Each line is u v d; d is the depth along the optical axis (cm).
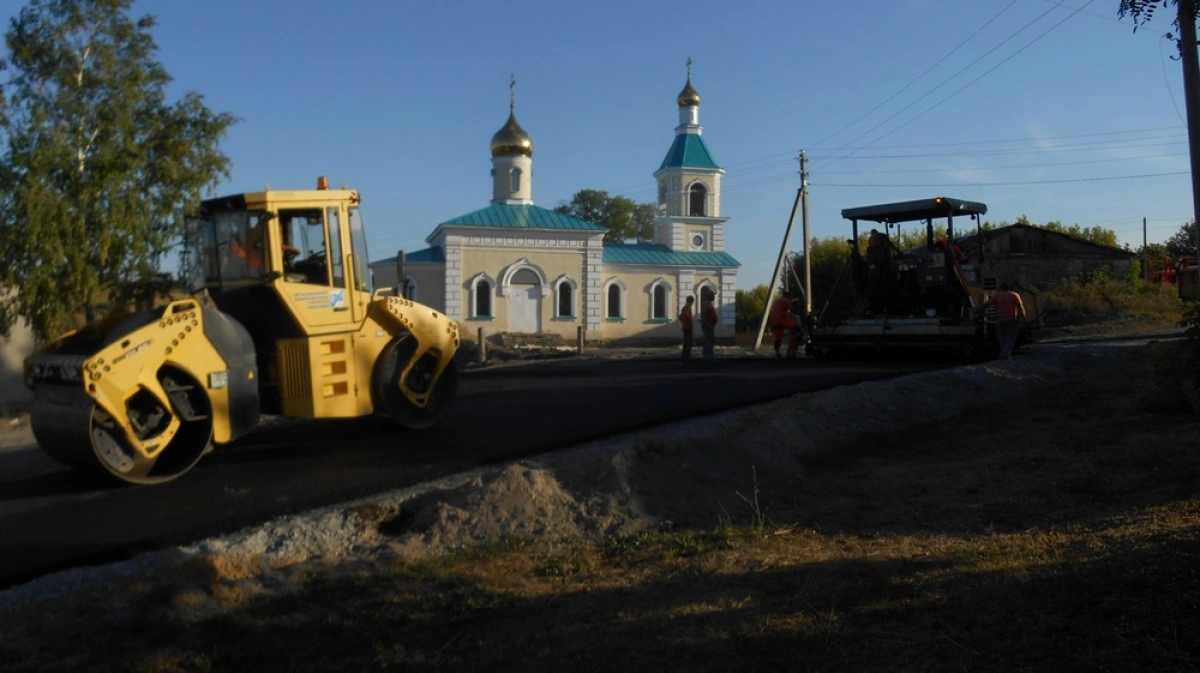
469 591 696
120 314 1042
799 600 635
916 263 2212
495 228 4516
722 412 1366
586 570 739
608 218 7719
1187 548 636
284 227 1128
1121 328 3080
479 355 3144
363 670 570
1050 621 548
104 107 2200
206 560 718
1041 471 989
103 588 675
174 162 2288
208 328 997
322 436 1222
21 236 2078
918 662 520
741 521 867
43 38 2175
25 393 2456
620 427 1240
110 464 937
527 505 850
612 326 4797
